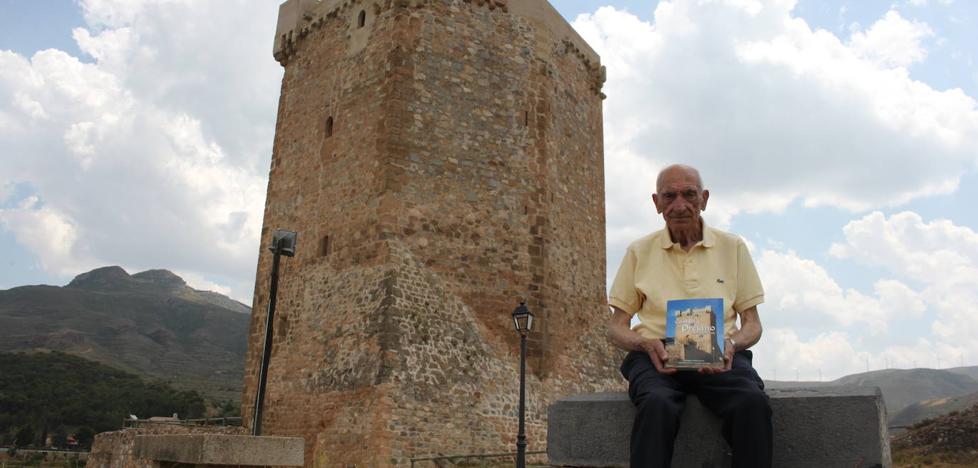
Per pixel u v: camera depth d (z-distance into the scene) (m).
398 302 18.03
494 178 20.48
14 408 57.62
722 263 4.91
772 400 4.54
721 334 4.32
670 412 4.24
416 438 17.11
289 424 19.28
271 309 14.58
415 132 19.73
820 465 4.33
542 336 20.06
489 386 18.69
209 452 8.26
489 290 19.58
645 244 5.13
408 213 19.08
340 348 18.64
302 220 21.52
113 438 21.53
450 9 21.08
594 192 24.16
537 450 18.92
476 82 20.94
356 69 21.20
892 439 33.16
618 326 4.96
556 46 23.23
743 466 4.18
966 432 30.14
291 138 23.06
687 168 5.07
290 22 24.47
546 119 21.92
